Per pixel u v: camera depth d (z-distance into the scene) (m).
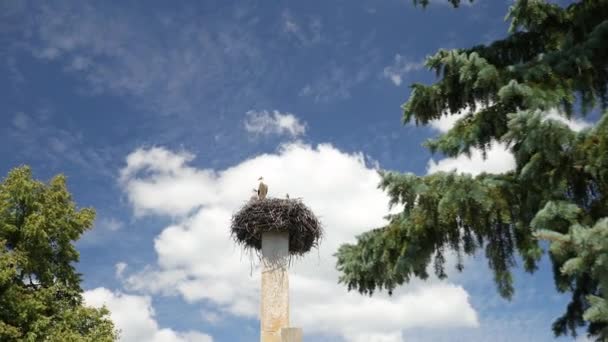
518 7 9.40
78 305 20.69
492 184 7.62
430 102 8.91
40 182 21.52
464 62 8.25
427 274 8.80
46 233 20.42
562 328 8.32
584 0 9.55
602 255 5.29
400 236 8.54
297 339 11.12
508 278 8.47
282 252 13.37
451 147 8.30
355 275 8.85
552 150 6.60
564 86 7.91
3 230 20.23
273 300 12.91
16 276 19.98
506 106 8.09
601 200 7.38
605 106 8.15
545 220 6.60
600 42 8.11
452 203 7.30
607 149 6.46
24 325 19.00
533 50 9.79
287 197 13.96
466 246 8.23
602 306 5.44
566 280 7.89
